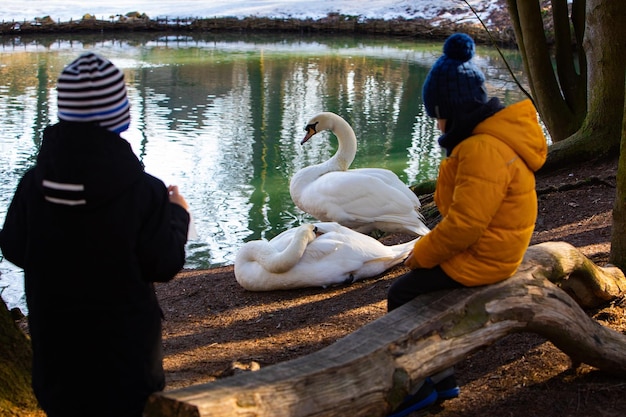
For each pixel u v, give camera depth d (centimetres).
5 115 1612
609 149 927
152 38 3158
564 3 1027
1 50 2648
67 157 246
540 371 414
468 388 402
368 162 1286
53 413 271
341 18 3444
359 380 293
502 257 327
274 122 1597
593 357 381
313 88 2008
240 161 1289
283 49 2836
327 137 1475
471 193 303
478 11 3378
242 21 3406
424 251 322
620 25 891
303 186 829
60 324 262
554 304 357
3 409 360
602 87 923
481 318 331
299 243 620
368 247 641
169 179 1175
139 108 1711
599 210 765
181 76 2161
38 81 2034
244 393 262
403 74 2252
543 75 1034
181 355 498
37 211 258
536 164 321
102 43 2948
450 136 317
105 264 255
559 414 369
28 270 263
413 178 1186
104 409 267
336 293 617
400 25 3328
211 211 1027
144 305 265
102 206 250
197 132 1494
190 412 247
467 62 312
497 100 316
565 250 401
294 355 486
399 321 322
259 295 636
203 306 625
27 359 379
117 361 264
